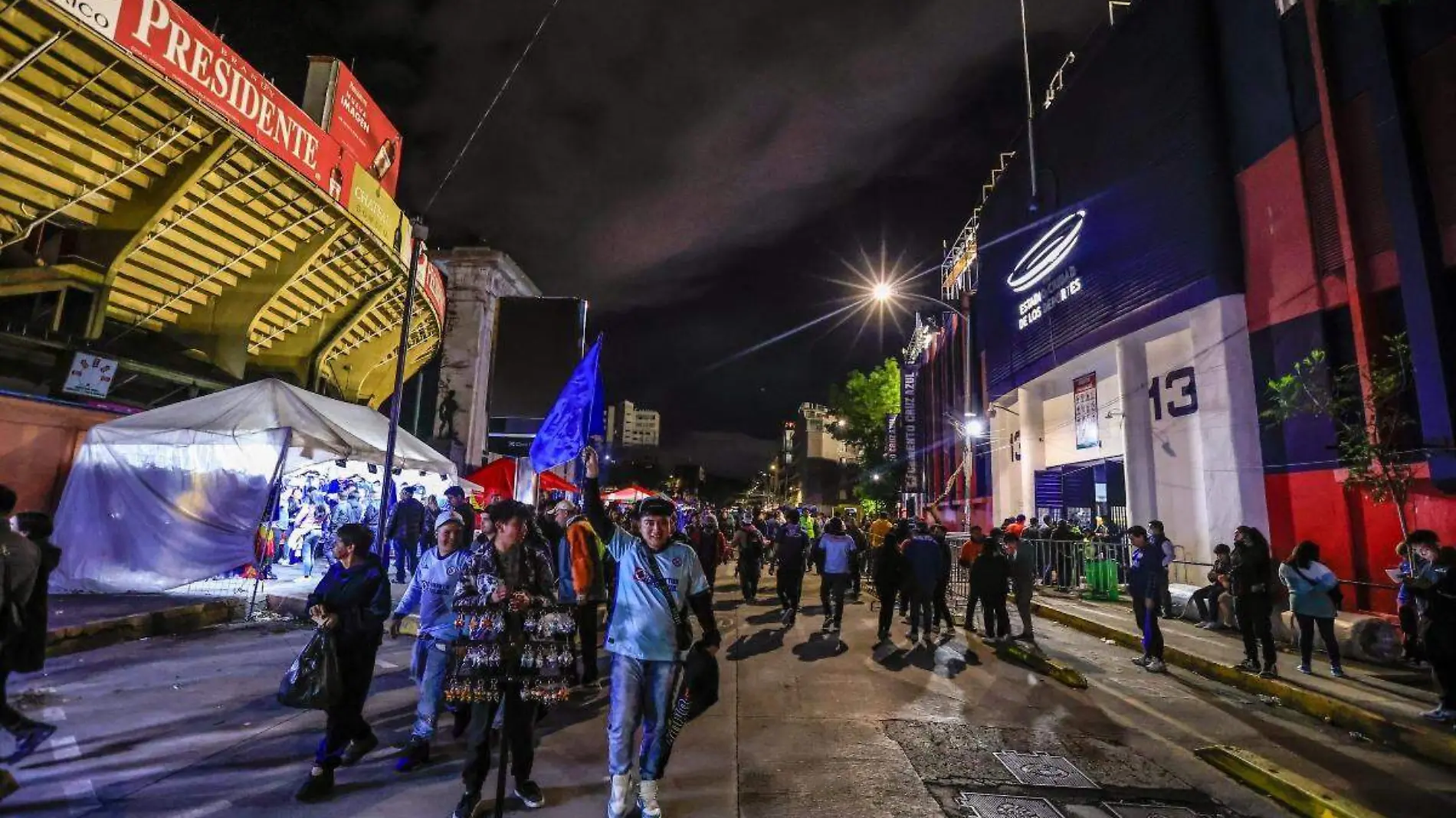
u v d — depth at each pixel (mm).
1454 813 4988
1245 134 14773
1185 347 16547
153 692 6652
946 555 12023
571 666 4453
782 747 5902
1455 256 10625
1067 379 22984
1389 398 10609
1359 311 11922
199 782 4668
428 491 18500
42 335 16578
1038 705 7449
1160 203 16891
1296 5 13656
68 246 18312
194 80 16250
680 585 4410
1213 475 14805
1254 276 14406
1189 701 7859
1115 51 18969
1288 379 11383
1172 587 13445
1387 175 11523
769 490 126562
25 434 14930
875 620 13578
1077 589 17109
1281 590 11422
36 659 4805
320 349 29484
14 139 15141
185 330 23484
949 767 5527
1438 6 11180
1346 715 7051
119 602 10273
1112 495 23031
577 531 7602
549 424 8484
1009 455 26812
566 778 4969
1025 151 24422
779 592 12961
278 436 11117
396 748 5457
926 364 39656
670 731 4242
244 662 8008
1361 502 11992
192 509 11109
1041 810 4773
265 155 18859
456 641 4219
